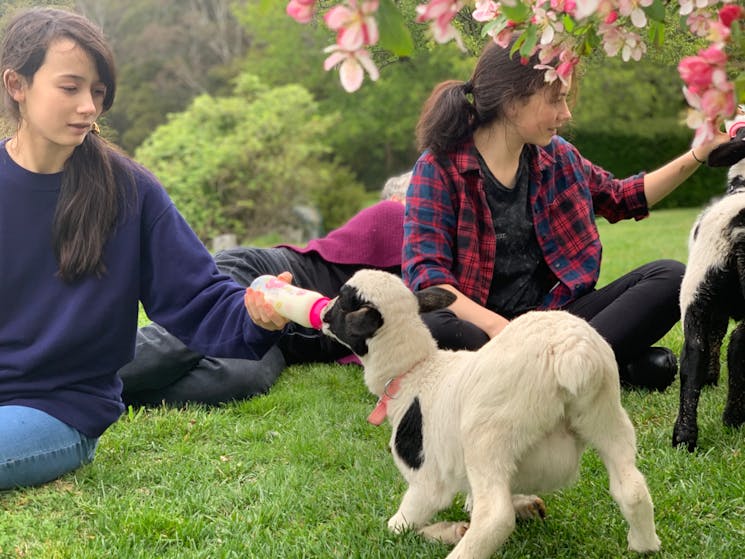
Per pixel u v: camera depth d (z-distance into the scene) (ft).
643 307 14.14
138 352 14.67
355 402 15.60
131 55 91.35
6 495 11.49
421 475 9.78
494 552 9.25
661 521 10.14
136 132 85.76
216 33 99.14
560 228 13.79
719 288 12.14
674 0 8.24
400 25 6.25
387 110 83.35
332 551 9.89
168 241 11.62
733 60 6.64
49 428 11.57
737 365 12.84
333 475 12.25
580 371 8.42
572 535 9.93
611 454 8.86
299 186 71.92
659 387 15.12
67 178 11.41
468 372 9.14
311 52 85.61
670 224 56.59
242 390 15.44
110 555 9.87
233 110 71.26
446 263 12.98
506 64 12.26
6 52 10.82
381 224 17.93
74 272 11.39
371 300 9.77
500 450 8.69
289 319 10.21
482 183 13.21
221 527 10.67
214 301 11.30
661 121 74.23
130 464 12.60
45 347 11.51
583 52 8.32
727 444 12.40
